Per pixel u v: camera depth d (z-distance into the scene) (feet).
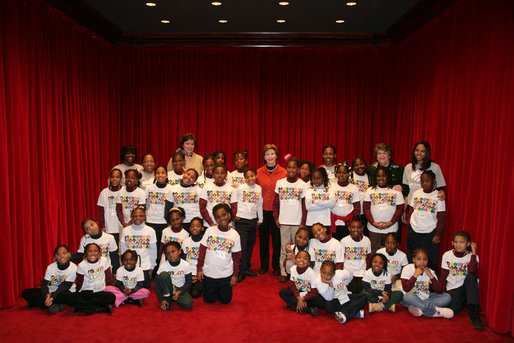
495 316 11.02
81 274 12.35
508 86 11.16
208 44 22.61
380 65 22.31
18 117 13.37
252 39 22.33
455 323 11.66
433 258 13.75
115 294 12.50
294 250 13.87
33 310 12.29
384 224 14.01
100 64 20.53
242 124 22.99
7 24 13.01
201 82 22.85
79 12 17.26
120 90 22.72
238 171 17.08
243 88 22.89
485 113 12.59
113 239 13.67
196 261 13.52
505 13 11.41
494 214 11.51
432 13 16.53
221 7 17.65
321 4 17.13
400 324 11.55
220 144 23.25
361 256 13.42
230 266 12.89
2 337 10.58
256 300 13.26
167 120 23.02
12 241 13.09
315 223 13.42
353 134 22.72
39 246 14.67
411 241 14.15
